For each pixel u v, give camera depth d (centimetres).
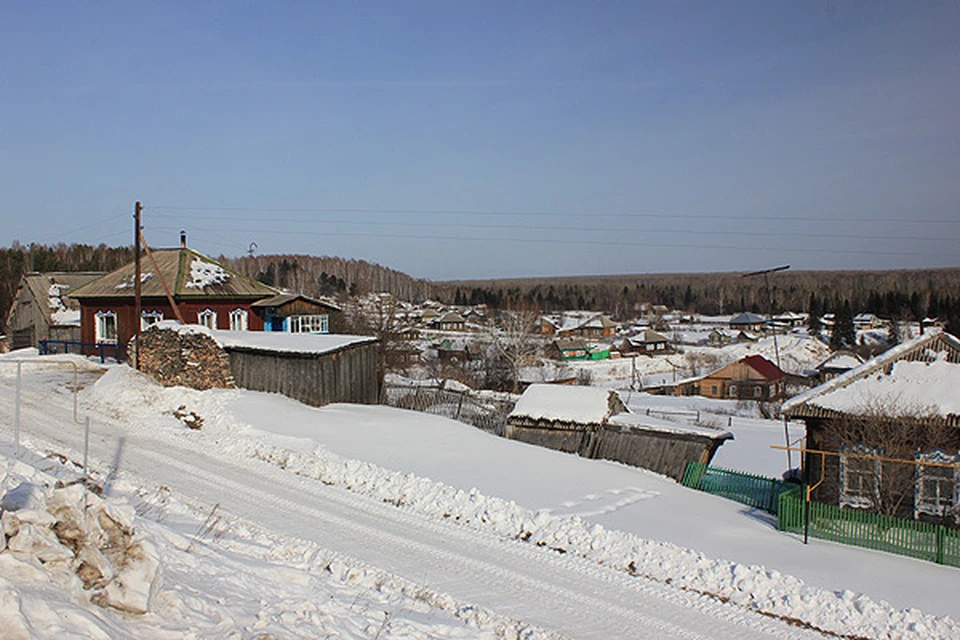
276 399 2866
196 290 4119
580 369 8225
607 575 1475
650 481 2366
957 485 2050
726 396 7238
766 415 5728
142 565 801
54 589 705
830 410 2238
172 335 2919
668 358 9894
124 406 2605
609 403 2928
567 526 1697
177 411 2619
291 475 2047
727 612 1331
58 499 796
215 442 2323
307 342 3078
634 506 2011
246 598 943
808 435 2322
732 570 1467
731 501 2314
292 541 1449
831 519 1822
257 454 2233
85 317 4278
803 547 1725
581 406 2889
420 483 1961
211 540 1223
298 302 4612
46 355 3966
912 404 2133
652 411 5553
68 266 12044
